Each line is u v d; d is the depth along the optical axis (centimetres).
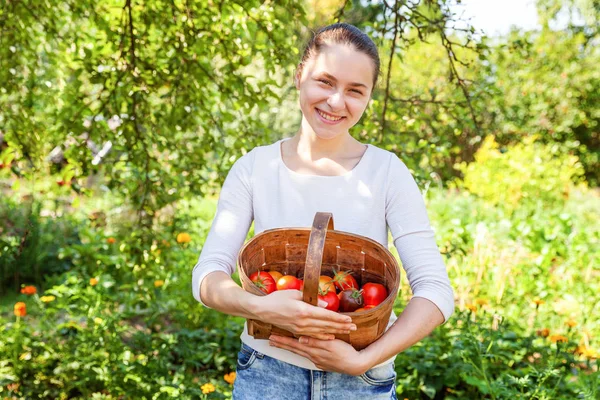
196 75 339
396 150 333
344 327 123
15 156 374
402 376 314
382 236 152
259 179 155
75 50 353
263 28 339
